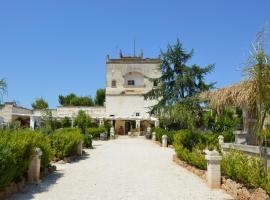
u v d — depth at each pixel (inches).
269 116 465.7
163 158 820.0
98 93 3432.6
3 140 379.6
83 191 428.5
